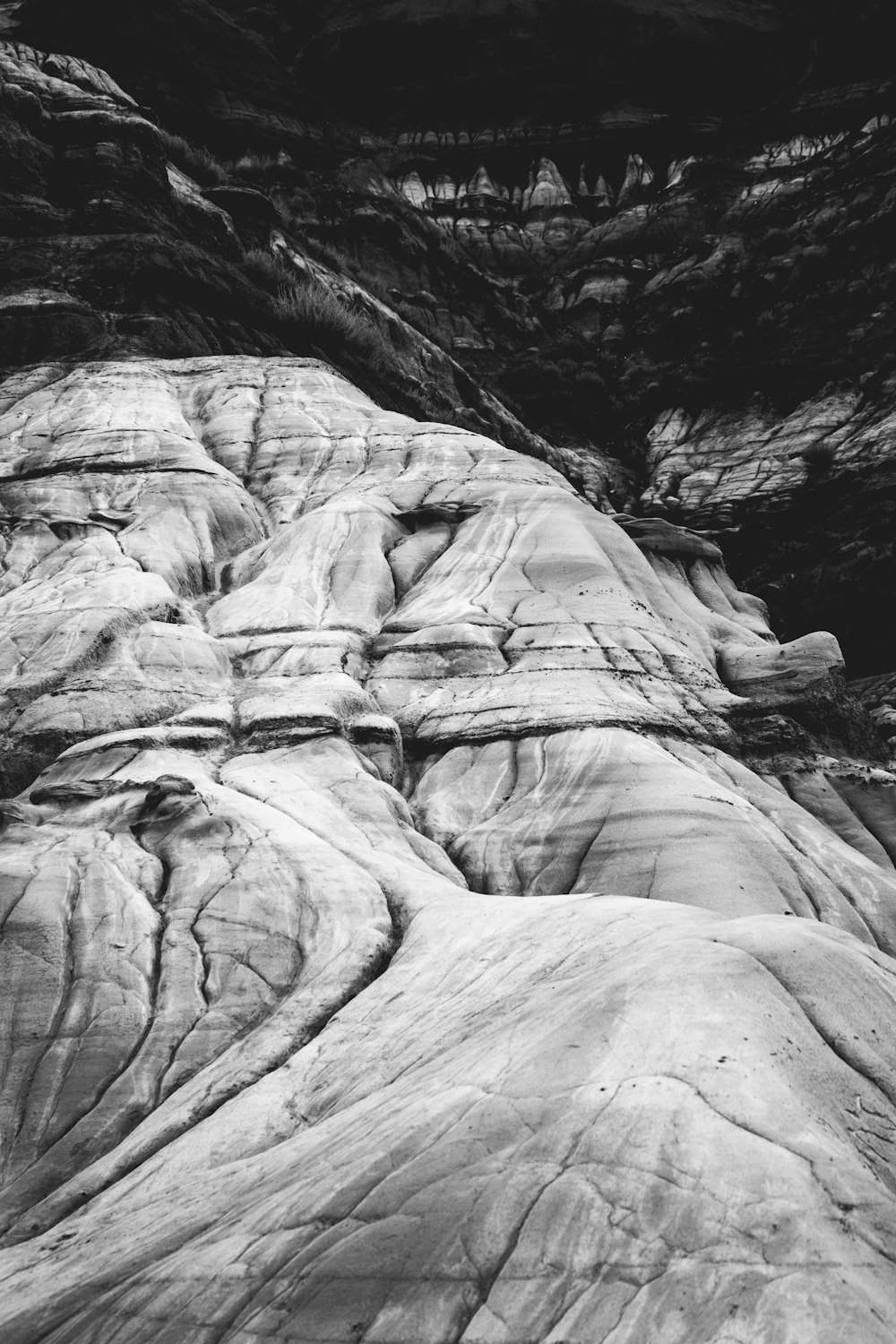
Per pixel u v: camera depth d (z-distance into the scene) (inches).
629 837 448.1
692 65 2000.5
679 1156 206.7
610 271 1791.3
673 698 558.9
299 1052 309.9
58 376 866.8
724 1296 183.5
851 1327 175.8
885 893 470.3
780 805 517.3
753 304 1657.2
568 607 594.2
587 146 1977.1
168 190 1138.0
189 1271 218.7
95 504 693.9
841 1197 199.5
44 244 1008.9
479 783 492.7
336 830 416.5
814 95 1898.4
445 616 587.5
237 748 478.6
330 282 1318.9
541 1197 205.5
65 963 338.0
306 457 770.2
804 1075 228.7
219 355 992.9
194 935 352.2
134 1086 307.6
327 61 2003.0
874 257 1619.1
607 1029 241.8
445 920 355.9
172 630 548.1
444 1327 190.7
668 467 1476.4
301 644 559.2
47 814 417.4
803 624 1263.5
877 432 1371.8
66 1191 279.3
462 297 1683.1
